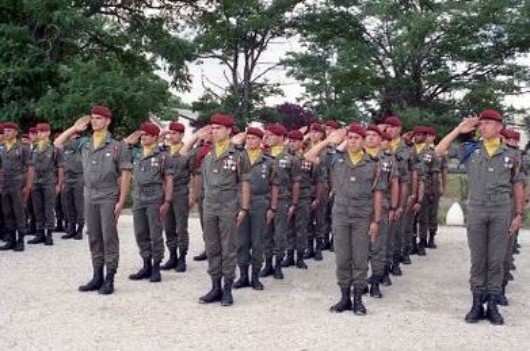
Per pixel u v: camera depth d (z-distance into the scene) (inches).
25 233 449.1
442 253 454.0
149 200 333.4
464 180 685.9
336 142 322.0
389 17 1080.2
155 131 335.9
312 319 271.3
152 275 336.8
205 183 297.3
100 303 288.2
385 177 320.2
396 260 373.4
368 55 1107.3
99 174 303.6
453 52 1069.1
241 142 331.0
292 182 366.0
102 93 724.0
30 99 773.3
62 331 245.1
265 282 346.0
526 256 453.7
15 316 263.7
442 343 242.4
